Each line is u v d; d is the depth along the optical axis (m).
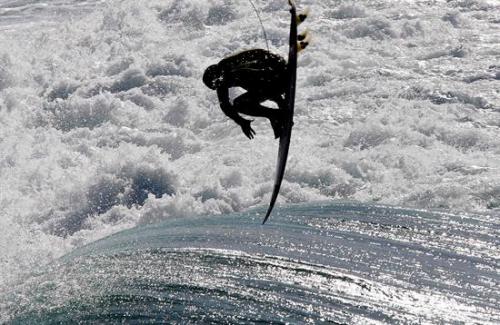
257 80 17.62
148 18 63.53
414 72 45.91
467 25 52.56
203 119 46.16
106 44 61.03
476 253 26.23
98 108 50.00
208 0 64.25
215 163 38.44
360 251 26.58
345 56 49.97
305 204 32.97
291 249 27.08
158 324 22.27
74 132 47.62
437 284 23.75
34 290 27.67
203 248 27.84
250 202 34.75
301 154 37.34
